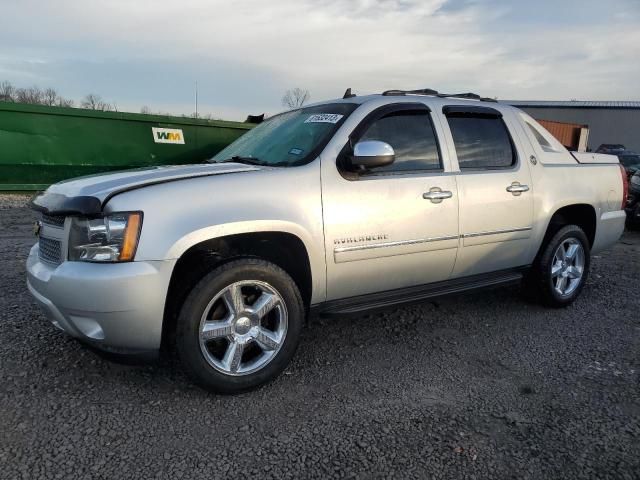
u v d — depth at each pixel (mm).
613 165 5141
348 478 2346
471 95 4484
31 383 3078
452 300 4930
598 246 5016
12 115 9594
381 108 3639
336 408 2938
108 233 2701
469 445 2604
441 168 3814
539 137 4621
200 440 2602
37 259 3180
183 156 11352
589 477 2383
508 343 3924
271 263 3080
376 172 3520
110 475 2320
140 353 2828
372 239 3420
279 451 2527
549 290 4582
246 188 3029
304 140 3576
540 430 2752
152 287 2711
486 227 3994
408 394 3111
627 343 3967
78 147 10281
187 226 2793
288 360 3186
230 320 2986
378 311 3658
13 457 2412
